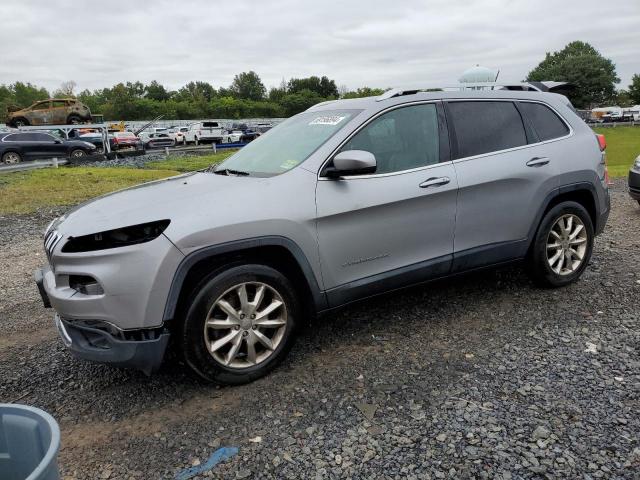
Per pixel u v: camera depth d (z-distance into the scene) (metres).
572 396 3.11
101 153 25.56
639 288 4.84
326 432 2.88
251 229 3.29
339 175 3.62
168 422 3.06
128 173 17.53
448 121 4.20
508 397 3.12
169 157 25.27
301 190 3.52
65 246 3.14
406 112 4.05
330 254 3.61
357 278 3.77
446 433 2.81
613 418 2.88
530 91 4.85
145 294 3.04
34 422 1.67
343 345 3.93
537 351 3.69
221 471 2.61
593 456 2.58
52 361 3.94
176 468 2.66
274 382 3.44
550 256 4.78
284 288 3.47
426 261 4.04
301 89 123.81
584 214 4.85
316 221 3.52
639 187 8.36
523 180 4.41
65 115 31.36
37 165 19.88
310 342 4.00
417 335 4.04
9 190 13.78
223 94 124.94
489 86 4.74
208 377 3.29
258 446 2.79
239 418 3.06
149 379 3.58
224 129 40.84
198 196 3.40
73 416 3.19
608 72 109.75
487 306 4.55
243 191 3.44
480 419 2.92
